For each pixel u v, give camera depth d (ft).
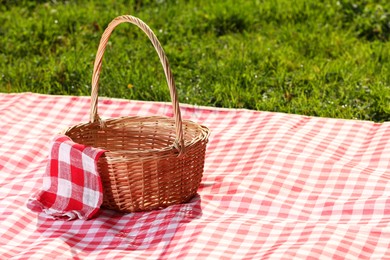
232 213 12.03
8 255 10.73
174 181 11.87
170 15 22.43
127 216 11.87
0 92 18.45
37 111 16.35
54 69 19.11
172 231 11.31
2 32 21.72
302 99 17.57
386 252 10.70
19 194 12.63
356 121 15.31
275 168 13.24
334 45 20.36
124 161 11.48
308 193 12.59
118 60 19.72
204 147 12.21
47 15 22.54
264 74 18.79
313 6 22.48
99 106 16.56
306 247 10.56
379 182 12.67
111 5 23.32
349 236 10.95
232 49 20.40
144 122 13.10
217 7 22.48
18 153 14.14
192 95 17.85
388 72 18.67
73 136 12.59
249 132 15.01
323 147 14.16
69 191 11.84
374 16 21.43
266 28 21.72
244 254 10.69
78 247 11.10
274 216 11.98
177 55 19.89
